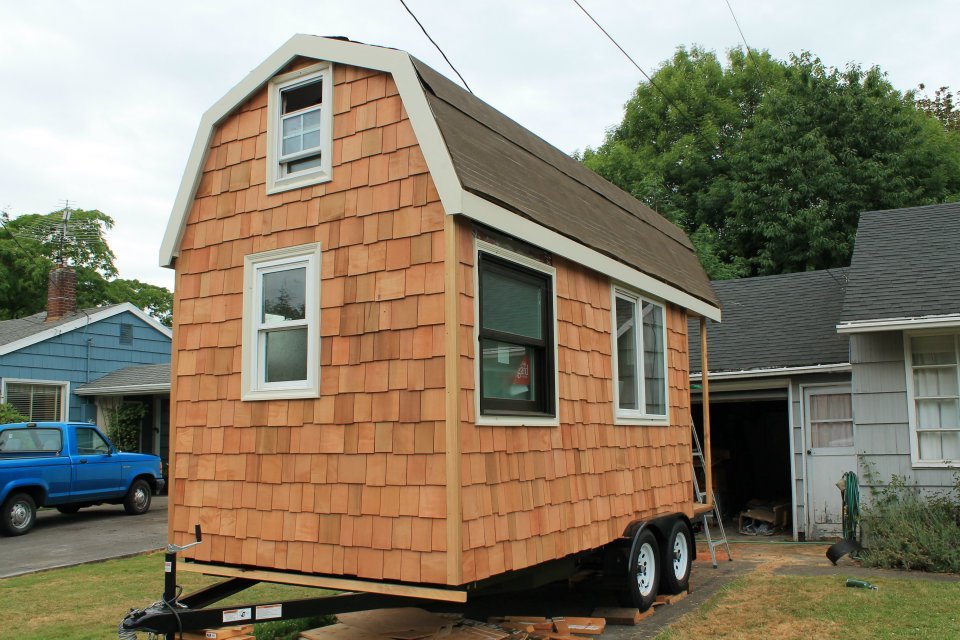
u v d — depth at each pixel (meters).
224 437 6.00
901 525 8.98
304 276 5.84
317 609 5.01
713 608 6.98
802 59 22.02
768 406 14.77
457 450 4.88
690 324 13.66
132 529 12.50
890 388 9.85
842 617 6.45
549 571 5.96
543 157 7.26
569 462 6.26
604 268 6.89
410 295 5.21
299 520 5.51
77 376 18.67
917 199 20.12
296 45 5.98
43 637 6.08
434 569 4.84
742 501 14.30
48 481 12.52
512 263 5.71
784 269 20.78
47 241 30.25
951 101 29.36
